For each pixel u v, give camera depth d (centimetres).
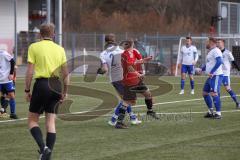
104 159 2383
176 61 9256
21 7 10950
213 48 3700
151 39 9706
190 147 2656
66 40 9706
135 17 17700
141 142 2802
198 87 6656
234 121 3578
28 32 9869
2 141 2838
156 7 18700
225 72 4412
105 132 3130
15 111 4131
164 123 3475
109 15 18300
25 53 9581
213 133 3080
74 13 18250
